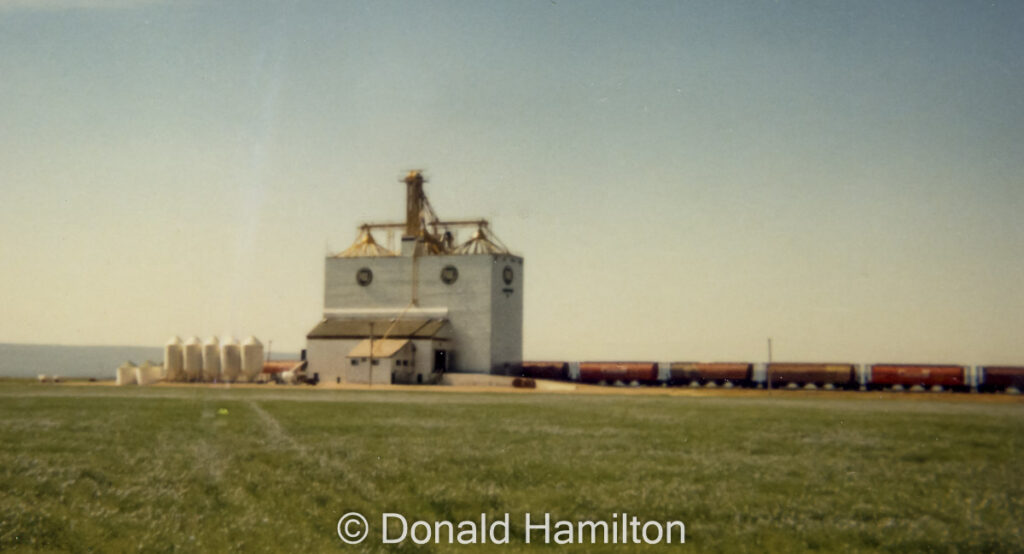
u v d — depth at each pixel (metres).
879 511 28.12
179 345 133.50
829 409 80.50
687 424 62.47
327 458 39.50
